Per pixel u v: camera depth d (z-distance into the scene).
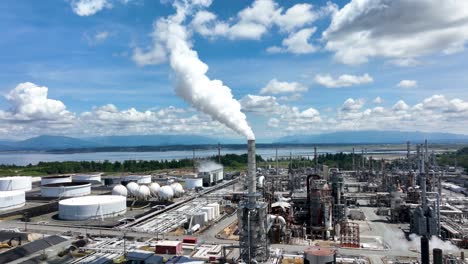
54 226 119.69
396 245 97.75
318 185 113.62
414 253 90.25
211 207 130.00
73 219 127.56
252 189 83.19
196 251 93.56
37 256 85.25
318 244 99.38
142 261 82.56
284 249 94.56
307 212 117.00
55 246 91.12
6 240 100.50
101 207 129.62
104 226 119.00
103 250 93.75
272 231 101.81
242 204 83.94
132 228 117.12
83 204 128.12
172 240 102.88
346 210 125.31
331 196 114.75
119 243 100.31
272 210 116.25
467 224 115.50
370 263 82.94
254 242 81.50
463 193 177.38
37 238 104.44
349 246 97.06
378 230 115.19
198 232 112.25
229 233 111.31
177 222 125.31
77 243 97.50
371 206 156.38
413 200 138.12
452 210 125.94
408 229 116.19
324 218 107.81
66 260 85.12
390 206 140.00
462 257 82.75
